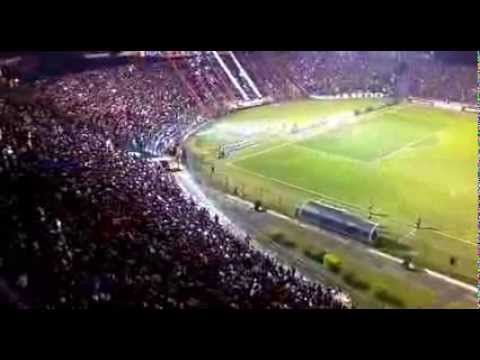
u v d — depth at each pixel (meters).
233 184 38.84
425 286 26.77
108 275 19.44
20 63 41.22
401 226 33.12
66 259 19.64
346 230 31.67
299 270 27.69
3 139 27.45
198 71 57.06
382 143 49.28
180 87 54.12
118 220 23.36
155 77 52.47
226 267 22.47
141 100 48.88
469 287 26.80
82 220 22.30
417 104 63.91
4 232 20.06
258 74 63.38
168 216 26.22
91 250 20.58
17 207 21.53
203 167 41.84
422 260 29.30
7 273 18.55
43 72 42.66
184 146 46.38
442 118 58.34
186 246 23.17
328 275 27.45
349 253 29.88
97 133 37.94
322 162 43.81
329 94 66.81
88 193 24.75
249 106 60.31
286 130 52.38
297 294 22.31
